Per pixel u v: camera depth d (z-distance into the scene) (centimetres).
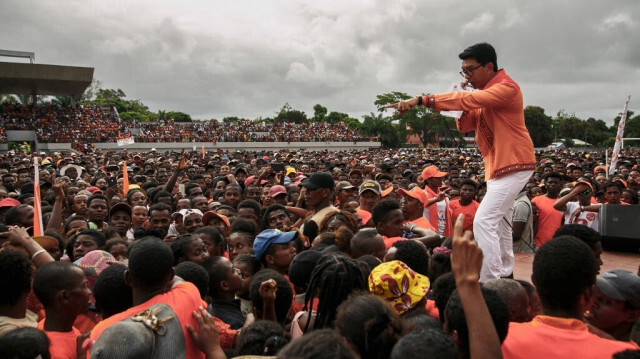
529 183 1265
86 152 5234
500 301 250
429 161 2111
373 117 9175
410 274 319
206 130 7188
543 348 247
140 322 273
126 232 730
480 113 486
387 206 554
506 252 504
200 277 379
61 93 6069
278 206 654
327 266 324
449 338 208
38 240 459
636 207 770
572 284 253
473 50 476
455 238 238
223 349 346
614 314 297
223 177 1255
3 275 309
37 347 263
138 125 6669
